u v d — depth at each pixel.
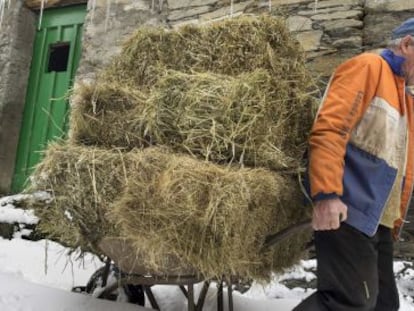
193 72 2.04
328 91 1.75
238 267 1.73
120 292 2.31
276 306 2.46
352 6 3.59
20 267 3.09
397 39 1.82
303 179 1.92
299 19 3.71
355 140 1.70
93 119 2.01
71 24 5.45
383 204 1.66
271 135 1.85
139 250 1.75
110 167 1.79
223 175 1.61
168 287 2.64
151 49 2.31
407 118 1.83
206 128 1.79
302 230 2.01
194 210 1.57
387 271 1.90
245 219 1.64
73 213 1.88
